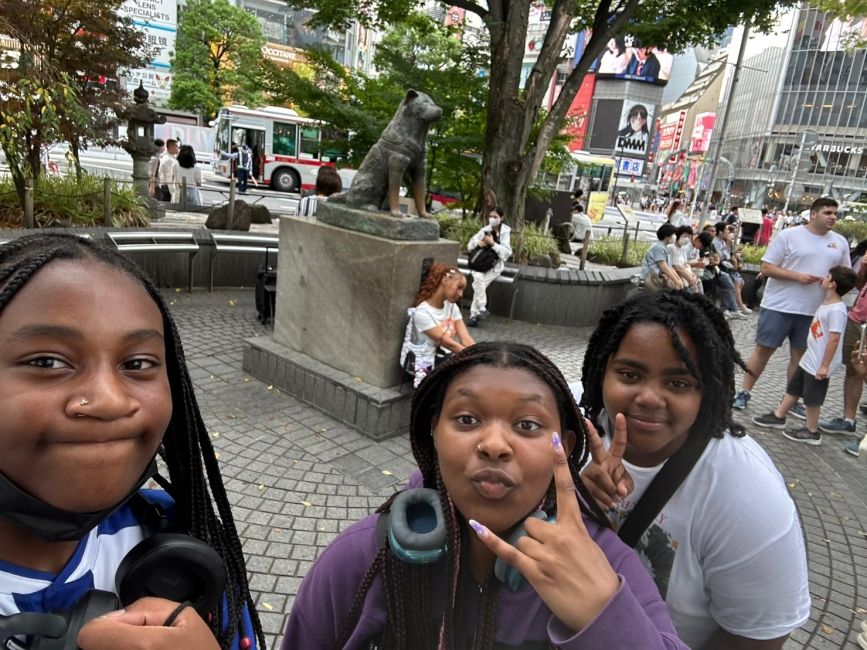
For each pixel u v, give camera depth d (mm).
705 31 10656
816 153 35938
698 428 1299
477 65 11055
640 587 1005
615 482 1168
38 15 7629
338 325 4578
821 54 54875
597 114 63750
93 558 799
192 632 673
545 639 938
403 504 1011
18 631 669
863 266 5723
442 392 1051
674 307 1275
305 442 4090
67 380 629
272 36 51781
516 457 896
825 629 2861
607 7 9930
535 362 988
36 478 622
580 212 16078
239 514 3217
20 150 6707
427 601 982
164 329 856
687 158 58094
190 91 34469
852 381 5359
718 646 1367
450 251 4535
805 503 4133
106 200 7633
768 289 5453
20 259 657
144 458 699
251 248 8141
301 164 20406
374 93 10953
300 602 1142
